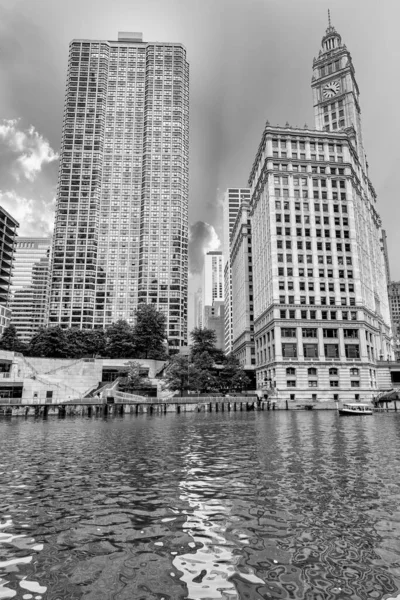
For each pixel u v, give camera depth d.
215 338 112.38
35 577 9.01
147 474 19.50
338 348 93.94
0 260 134.62
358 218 109.00
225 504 14.34
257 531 11.69
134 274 182.50
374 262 127.81
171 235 184.62
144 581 8.80
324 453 25.70
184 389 87.25
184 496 15.43
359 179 114.75
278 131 106.75
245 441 32.06
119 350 103.19
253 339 133.12
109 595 8.22
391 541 10.85
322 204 102.56
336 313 96.19
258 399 82.94
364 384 91.94
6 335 112.69
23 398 72.06
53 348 100.12
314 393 89.88
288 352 92.50
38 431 40.81
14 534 11.58
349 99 128.75
